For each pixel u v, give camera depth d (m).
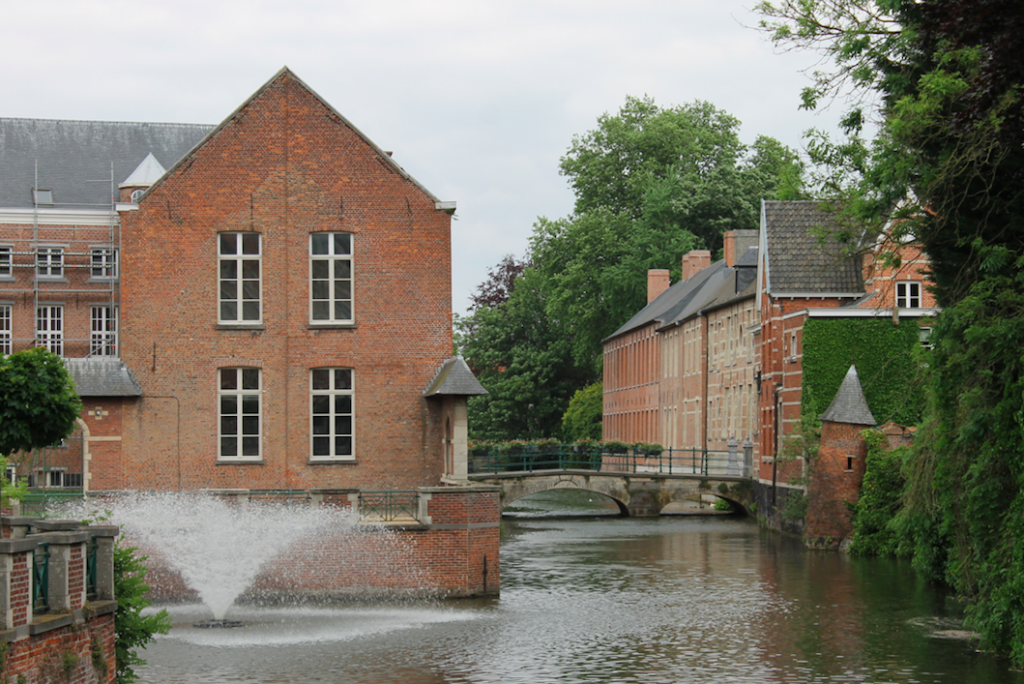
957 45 21.41
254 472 33.66
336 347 34.00
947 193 21.91
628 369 90.50
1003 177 22.25
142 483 33.22
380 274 34.19
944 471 24.25
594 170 86.00
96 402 33.09
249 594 29.33
